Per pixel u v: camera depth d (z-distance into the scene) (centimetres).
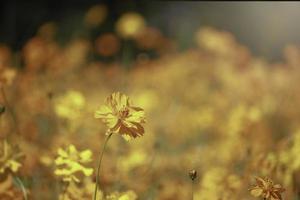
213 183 379
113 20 1451
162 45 1015
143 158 443
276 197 293
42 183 400
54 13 1533
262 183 295
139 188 417
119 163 419
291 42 1378
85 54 1023
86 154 328
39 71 751
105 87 877
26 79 663
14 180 359
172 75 852
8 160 330
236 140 488
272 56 1379
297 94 748
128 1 1478
